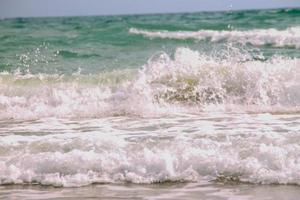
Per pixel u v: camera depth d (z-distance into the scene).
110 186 10.91
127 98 19.33
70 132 15.07
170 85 19.81
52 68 27.00
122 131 14.98
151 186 10.84
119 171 11.38
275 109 17.77
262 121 15.80
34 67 27.48
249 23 60.97
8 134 14.96
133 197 10.24
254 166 10.96
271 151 11.23
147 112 18.02
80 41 43.16
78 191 10.70
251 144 11.95
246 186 10.55
